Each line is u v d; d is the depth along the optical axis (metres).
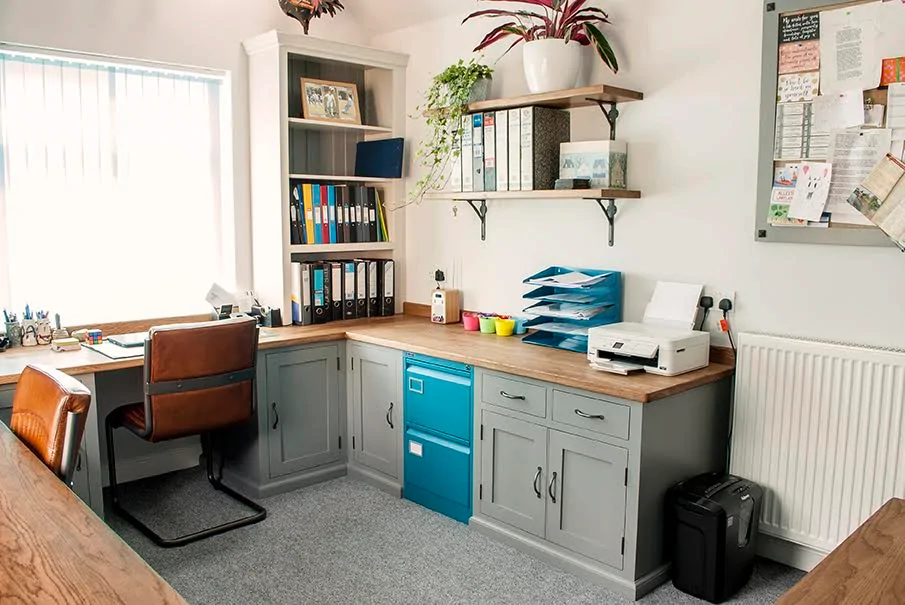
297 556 2.99
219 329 3.06
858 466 2.63
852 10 2.55
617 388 2.60
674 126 3.06
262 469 3.56
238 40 3.89
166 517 3.36
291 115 4.09
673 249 3.12
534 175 3.25
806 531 2.79
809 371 2.71
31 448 2.00
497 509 3.13
